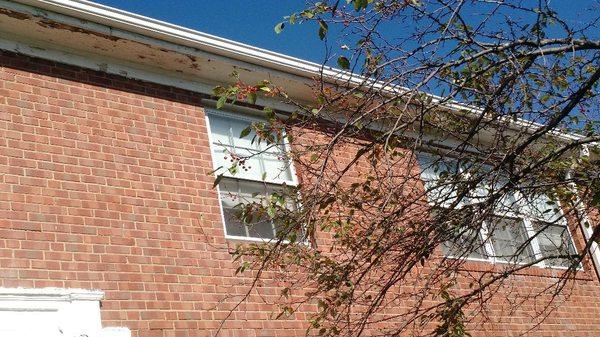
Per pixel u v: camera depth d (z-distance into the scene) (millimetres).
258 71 9406
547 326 11102
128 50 8609
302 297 8484
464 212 6207
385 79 5746
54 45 8266
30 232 7023
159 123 8664
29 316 6520
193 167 8641
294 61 9586
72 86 8180
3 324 6340
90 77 8391
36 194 7270
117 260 7414
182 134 8797
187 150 8711
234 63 9227
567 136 7254
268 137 5965
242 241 8523
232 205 8789
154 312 7375
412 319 6828
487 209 6395
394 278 6426
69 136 7840
